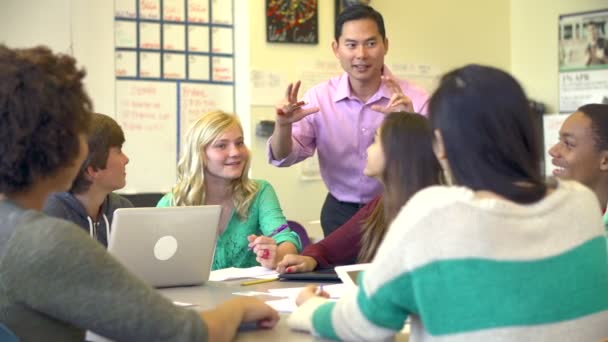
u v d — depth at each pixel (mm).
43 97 1471
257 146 4863
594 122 2326
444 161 1505
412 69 5312
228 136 3049
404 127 2094
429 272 1366
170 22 4891
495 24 5621
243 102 4961
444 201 1388
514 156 1409
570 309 1402
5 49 1519
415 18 5320
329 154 3594
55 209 2676
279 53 4918
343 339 1570
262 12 4875
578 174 2352
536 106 5391
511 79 1440
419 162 2062
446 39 5426
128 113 4801
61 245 1437
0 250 1458
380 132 2150
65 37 4672
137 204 4762
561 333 1392
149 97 4852
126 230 2256
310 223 4875
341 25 3494
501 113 1408
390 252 1412
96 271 1450
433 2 5375
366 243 2695
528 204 1414
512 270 1364
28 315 1458
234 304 1714
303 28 4965
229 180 3107
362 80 3480
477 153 1413
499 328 1350
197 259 2406
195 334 1535
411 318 1492
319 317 1632
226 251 3080
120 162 2729
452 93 1440
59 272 1426
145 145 4844
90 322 1445
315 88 3670
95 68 4719
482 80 1430
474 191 1422
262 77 4871
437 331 1373
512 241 1378
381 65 3510
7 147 1459
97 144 2648
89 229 2734
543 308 1375
